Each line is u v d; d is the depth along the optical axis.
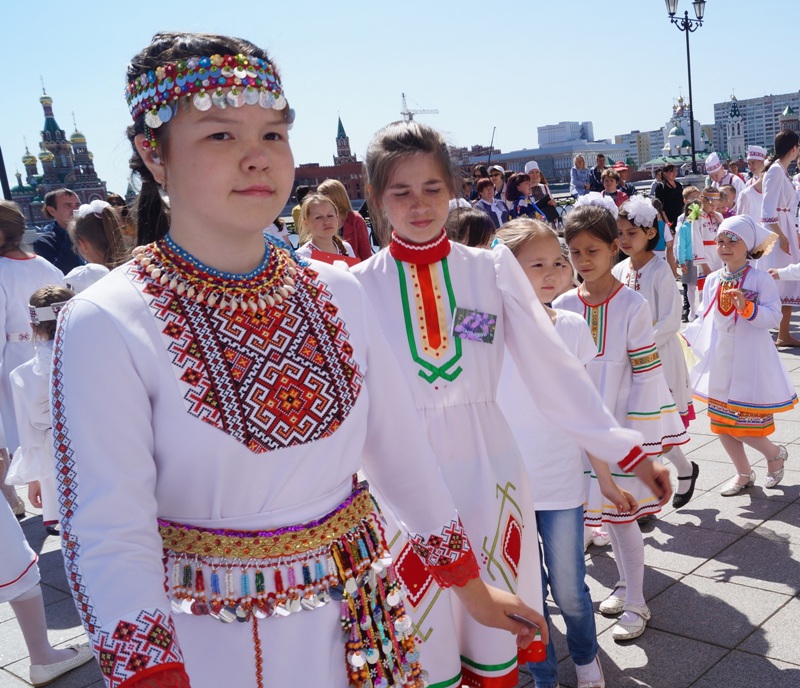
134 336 1.32
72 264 7.41
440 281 2.41
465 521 2.33
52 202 7.41
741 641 3.35
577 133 112.75
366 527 1.54
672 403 3.75
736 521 4.48
